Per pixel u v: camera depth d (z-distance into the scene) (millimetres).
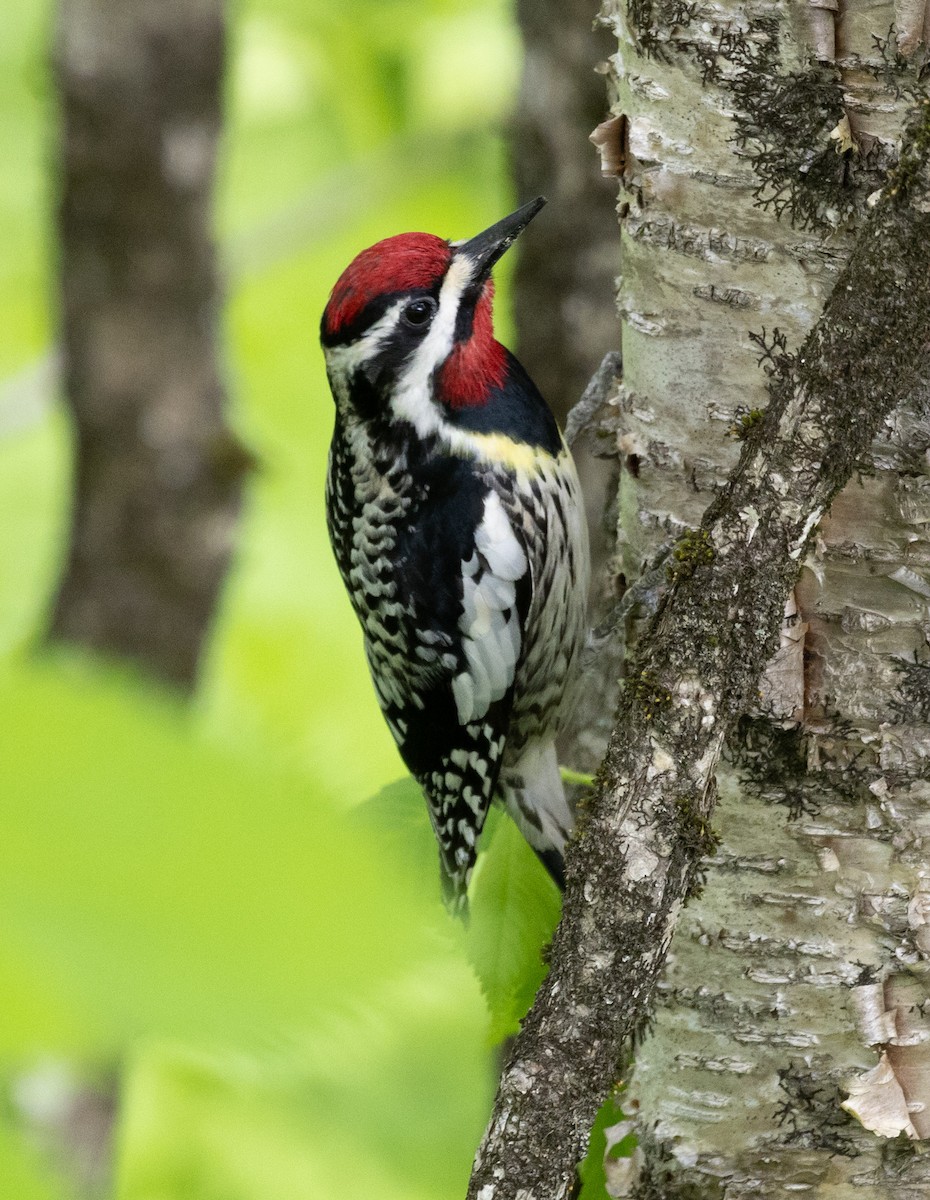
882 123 4750
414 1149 7859
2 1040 1072
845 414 4191
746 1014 5445
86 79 9117
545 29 8023
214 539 9852
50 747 1080
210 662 10055
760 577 4324
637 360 5641
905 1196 5391
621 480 6211
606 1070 4473
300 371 11102
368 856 1107
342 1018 1062
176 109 9266
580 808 4758
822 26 4762
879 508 4953
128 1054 1188
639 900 4383
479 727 7699
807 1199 5465
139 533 9766
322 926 1074
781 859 5312
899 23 4594
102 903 1047
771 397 4531
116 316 9516
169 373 9633
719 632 4348
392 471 7566
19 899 1037
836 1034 5355
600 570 7977
